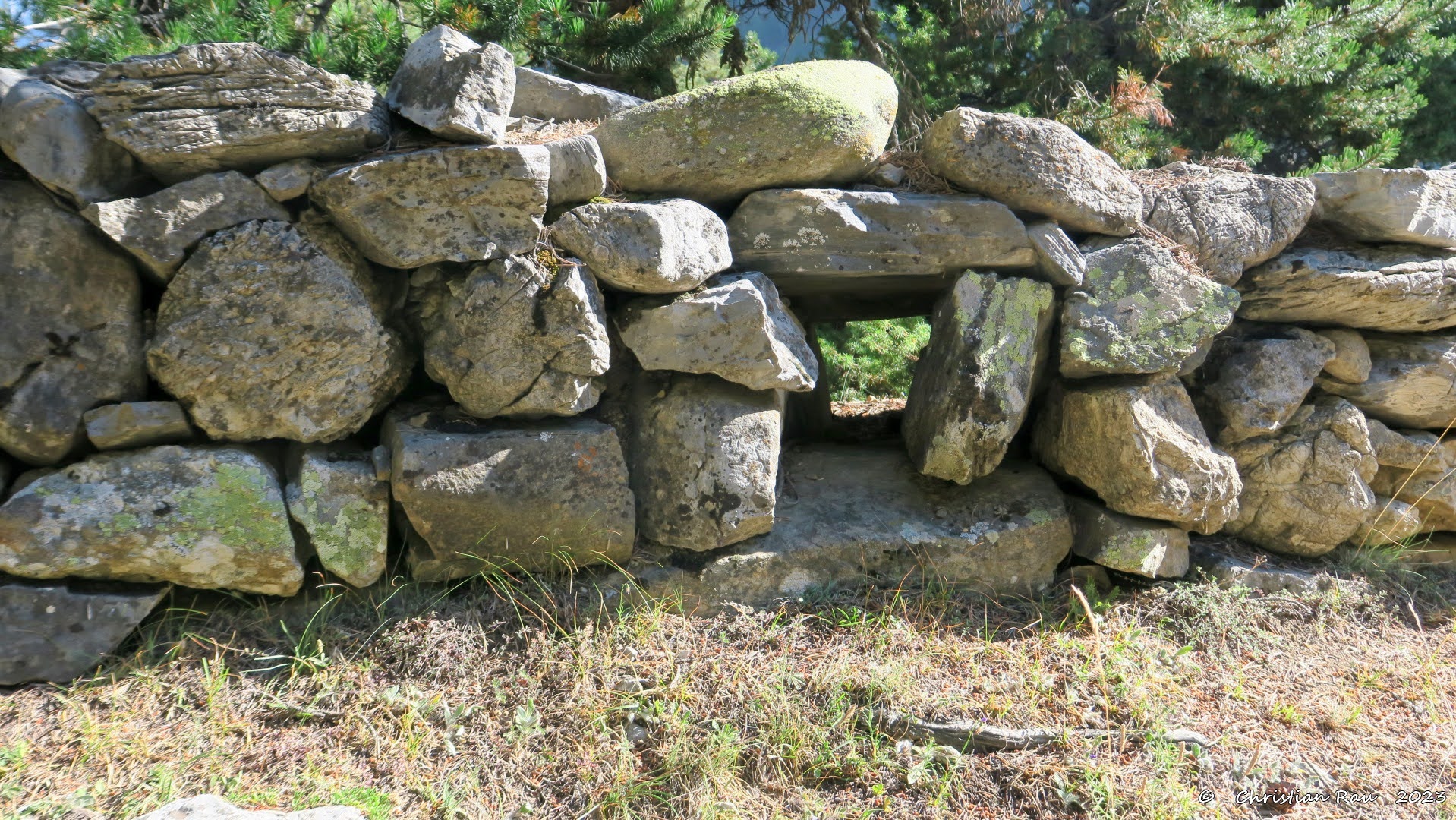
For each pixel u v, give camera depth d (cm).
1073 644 300
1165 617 319
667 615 299
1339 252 345
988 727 265
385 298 291
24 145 246
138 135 255
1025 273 326
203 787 238
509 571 295
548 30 462
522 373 283
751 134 302
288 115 262
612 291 307
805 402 408
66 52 349
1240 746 270
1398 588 348
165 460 268
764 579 308
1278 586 336
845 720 268
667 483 304
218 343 267
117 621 264
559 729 263
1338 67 682
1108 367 313
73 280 261
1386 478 360
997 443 313
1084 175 318
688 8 537
